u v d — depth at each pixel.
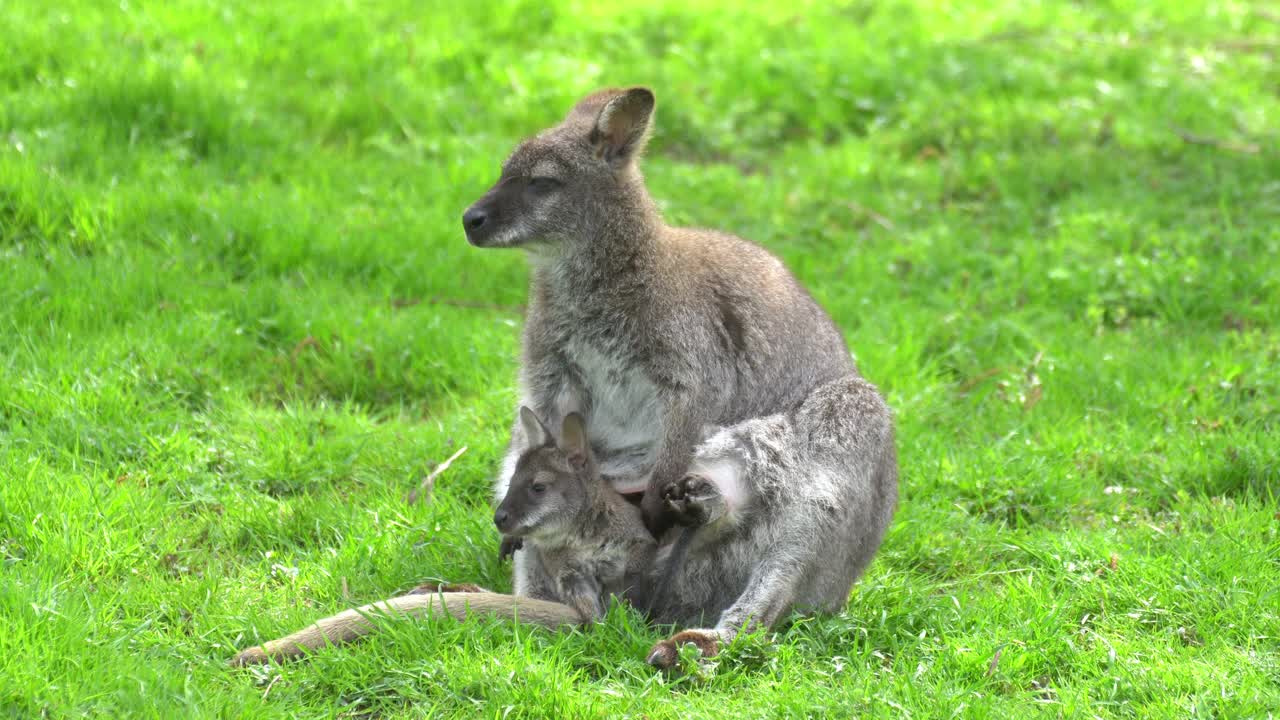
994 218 17.31
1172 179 18.30
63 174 14.90
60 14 18.92
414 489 10.91
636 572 9.10
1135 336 14.48
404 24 21.27
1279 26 26.20
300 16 20.61
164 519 10.09
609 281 9.39
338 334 13.12
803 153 19.47
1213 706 8.00
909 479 11.46
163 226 14.30
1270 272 15.32
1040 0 27.11
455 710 7.78
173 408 11.62
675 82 20.75
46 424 11.01
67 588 8.86
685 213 16.84
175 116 16.45
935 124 19.88
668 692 8.13
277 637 8.56
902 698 8.00
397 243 14.80
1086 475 11.68
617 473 9.68
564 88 19.70
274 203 15.00
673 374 9.27
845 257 16.08
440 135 18.09
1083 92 21.62
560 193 9.39
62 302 12.62
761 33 23.12
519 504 8.73
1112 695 8.18
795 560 8.93
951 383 13.52
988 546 10.55
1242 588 9.52
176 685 7.63
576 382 9.74
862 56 22.02
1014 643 8.66
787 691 8.04
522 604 8.69
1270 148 19.25
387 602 8.52
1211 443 11.86
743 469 9.05
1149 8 27.12
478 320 13.70
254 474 10.95
